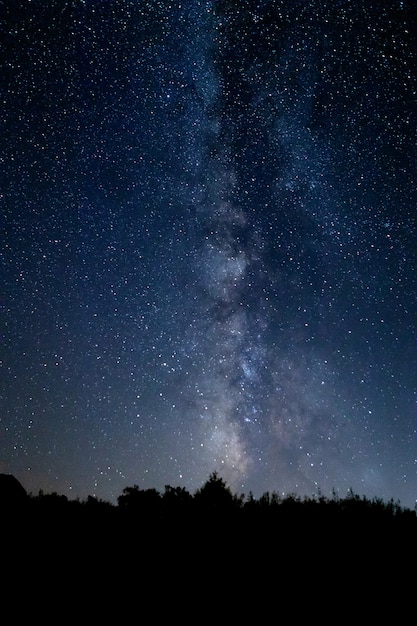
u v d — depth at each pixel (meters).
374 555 6.11
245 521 7.62
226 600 5.14
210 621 4.69
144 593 5.34
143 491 9.07
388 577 5.54
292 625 4.59
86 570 5.98
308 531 6.98
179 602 5.10
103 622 4.67
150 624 4.64
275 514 7.84
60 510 8.56
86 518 8.20
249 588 5.38
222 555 6.34
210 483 8.89
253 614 4.80
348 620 4.67
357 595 5.16
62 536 7.21
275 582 5.50
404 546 6.36
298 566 5.88
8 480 9.27
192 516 8.02
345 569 5.75
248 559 6.15
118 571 5.96
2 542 6.64
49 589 5.39
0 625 4.51
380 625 4.58
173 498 8.91
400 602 5.00
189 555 6.41
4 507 7.99
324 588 5.32
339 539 6.62
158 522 7.86
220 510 8.19
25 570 5.85
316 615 4.77
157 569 6.00
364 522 7.23
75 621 4.68
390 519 7.36
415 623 4.62
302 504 8.24
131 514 8.29
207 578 5.69
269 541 6.71
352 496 8.28
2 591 5.23
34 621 4.64
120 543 6.96
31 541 6.85
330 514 7.65
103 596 5.26
